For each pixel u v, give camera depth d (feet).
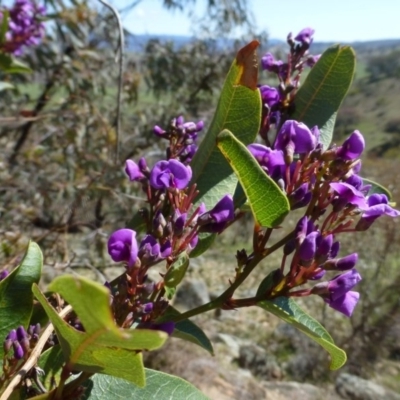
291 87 5.43
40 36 13.23
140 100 26.99
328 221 4.61
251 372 30.81
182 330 5.13
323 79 5.39
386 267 37.45
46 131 20.65
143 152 21.94
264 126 5.23
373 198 4.27
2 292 4.17
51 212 17.26
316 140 4.34
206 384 25.44
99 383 4.22
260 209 4.06
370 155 96.53
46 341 4.38
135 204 17.43
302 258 3.95
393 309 34.09
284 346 33.73
